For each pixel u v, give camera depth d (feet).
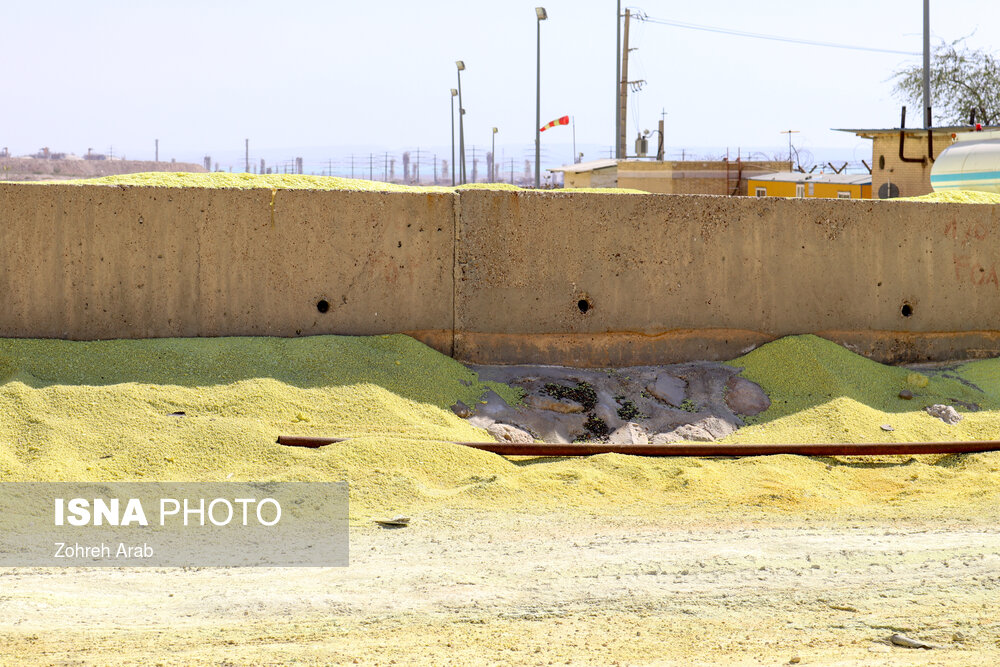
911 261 40.32
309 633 17.02
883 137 81.61
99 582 19.92
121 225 33.76
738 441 33.32
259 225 34.78
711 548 22.50
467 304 36.45
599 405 34.78
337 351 34.04
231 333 34.73
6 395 29.19
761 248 38.65
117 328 33.83
